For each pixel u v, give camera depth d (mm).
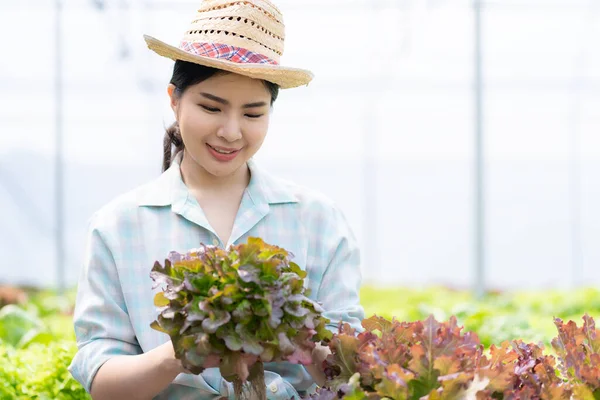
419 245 20469
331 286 2709
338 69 15805
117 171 19031
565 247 19938
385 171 20438
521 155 19516
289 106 17641
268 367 2629
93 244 2625
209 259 2096
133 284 2592
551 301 10742
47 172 18953
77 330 2604
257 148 2559
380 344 2223
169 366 2279
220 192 2715
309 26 14555
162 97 14750
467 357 2152
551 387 2211
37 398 3664
